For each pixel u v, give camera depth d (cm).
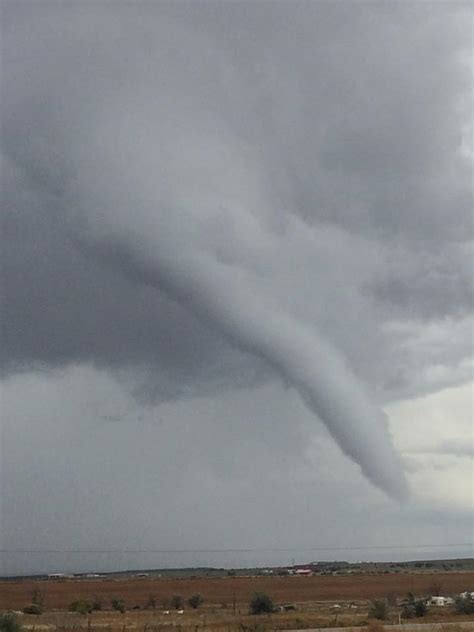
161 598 11719
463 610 7306
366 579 17500
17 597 12644
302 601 10219
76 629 5331
